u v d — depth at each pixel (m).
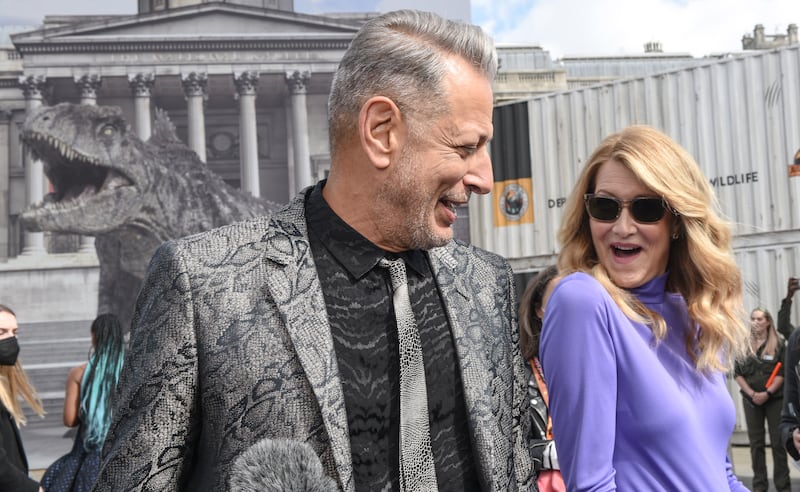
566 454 1.45
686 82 7.48
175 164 10.01
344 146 1.17
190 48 10.29
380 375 1.15
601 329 1.47
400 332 1.16
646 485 1.44
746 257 7.09
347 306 1.16
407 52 1.11
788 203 6.99
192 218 9.94
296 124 10.28
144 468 1.07
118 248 9.80
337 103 1.17
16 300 9.59
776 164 7.06
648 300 1.60
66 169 9.85
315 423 1.07
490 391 1.21
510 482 1.22
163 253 1.15
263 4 10.30
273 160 10.24
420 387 1.16
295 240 1.17
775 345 5.50
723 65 7.34
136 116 10.07
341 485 1.05
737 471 6.36
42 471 8.20
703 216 1.58
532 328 2.34
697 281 1.61
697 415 1.50
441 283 1.24
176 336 1.09
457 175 1.12
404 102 1.11
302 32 10.36
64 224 9.72
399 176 1.12
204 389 1.09
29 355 9.47
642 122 7.68
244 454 0.94
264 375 1.08
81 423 3.79
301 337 1.10
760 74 7.18
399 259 1.20
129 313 9.69
